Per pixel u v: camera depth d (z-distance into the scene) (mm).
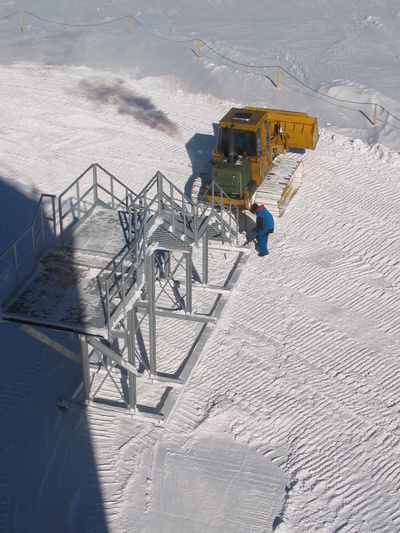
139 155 18281
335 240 15156
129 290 9375
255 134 14914
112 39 26484
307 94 22219
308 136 16797
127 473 9609
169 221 11484
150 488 9414
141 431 10242
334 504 9273
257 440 10211
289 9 31125
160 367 11414
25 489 9305
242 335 12242
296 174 16828
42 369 11320
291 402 10859
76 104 20922
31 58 24625
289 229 15453
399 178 17719
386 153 18594
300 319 12734
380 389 11211
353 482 9602
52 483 9406
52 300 9211
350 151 18812
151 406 10617
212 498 9305
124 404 10602
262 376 11352
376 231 15516
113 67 24016
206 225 12492
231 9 31047
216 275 13781
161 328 12289
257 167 15188
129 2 31469
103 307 9094
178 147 18828
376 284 13844
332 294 13477
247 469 9750
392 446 10180
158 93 22094
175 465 9758
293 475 9680
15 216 15320
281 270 14086
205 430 10336
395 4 31391
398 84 23328
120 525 8883
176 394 10758
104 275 9727
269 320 12664
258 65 24406
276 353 11875
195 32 27688
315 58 25438
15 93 21391
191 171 17578
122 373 11242
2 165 17422
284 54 25594
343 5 31453
